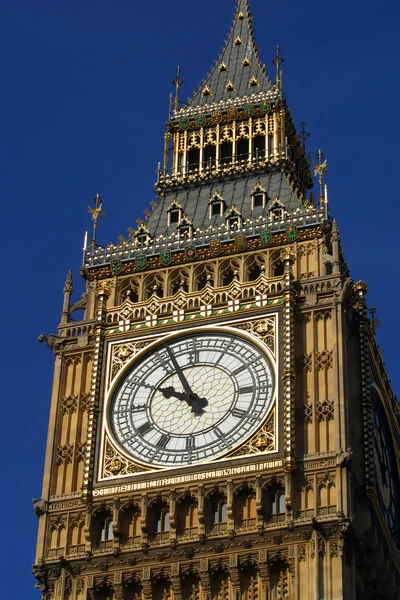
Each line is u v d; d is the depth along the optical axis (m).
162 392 78.88
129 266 85.31
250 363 78.44
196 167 92.81
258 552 72.88
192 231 86.25
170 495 75.06
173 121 94.94
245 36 100.56
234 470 75.00
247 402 77.19
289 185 89.12
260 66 97.88
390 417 84.44
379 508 77.75
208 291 81.44
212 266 84.06
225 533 73.50
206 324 80.38
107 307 83.88
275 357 78.19
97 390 79.31
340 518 72.50
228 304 80.62
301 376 77.88
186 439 76.88
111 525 75.56
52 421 79.56
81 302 84.62
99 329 81.38
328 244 83.88
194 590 73.25
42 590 74.62
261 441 75.50
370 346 82.31
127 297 83.94
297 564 72.19
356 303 82.19
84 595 74.06
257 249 83.94
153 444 77.12
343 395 76.50
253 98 94.75
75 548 75.38
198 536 73.69
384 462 81.75
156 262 85.00
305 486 74.06
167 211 89.19
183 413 77.88
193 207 89.44
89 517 75.62
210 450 76.00
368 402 79.00
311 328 79.31
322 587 71.31
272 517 73.69
